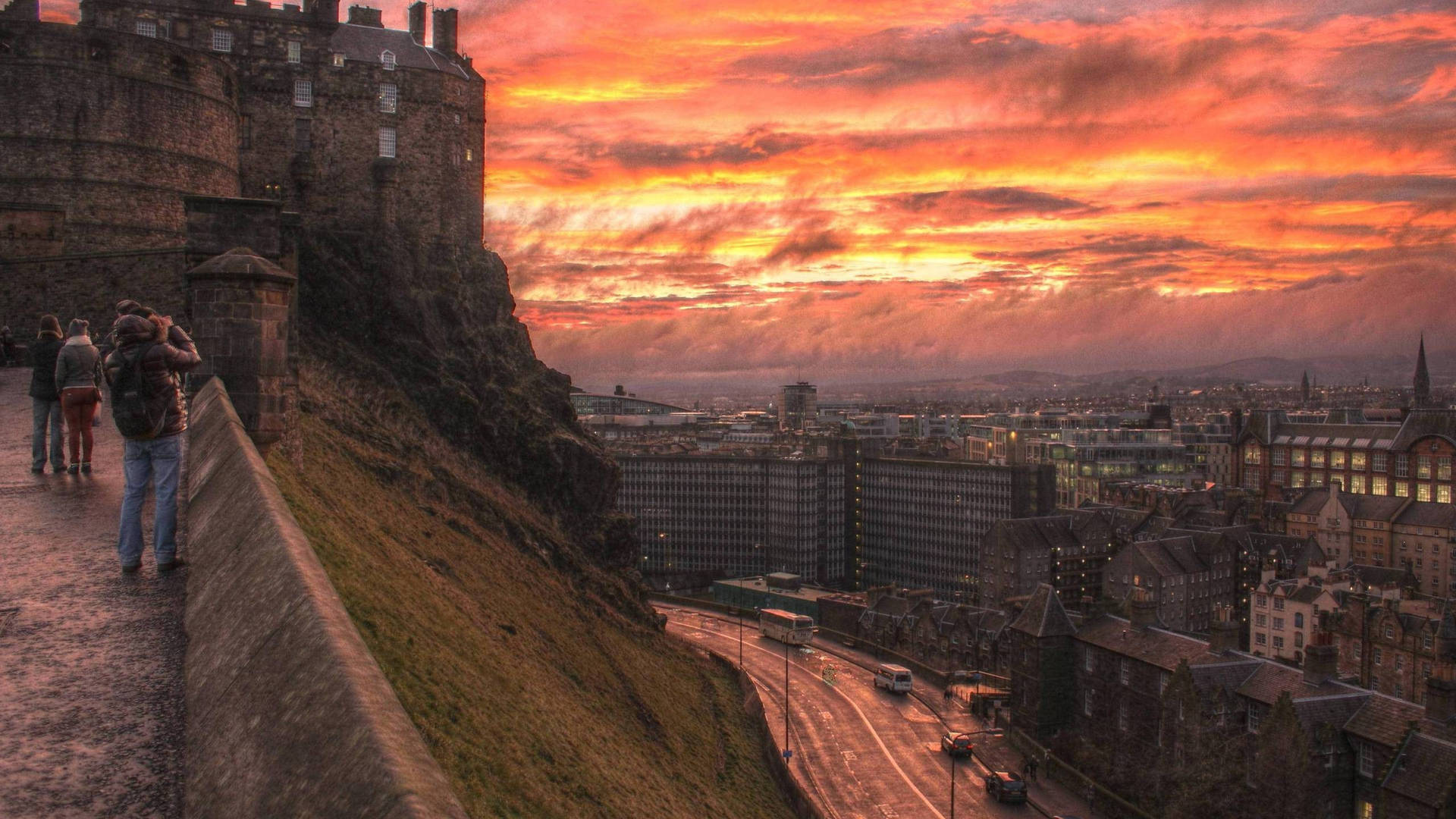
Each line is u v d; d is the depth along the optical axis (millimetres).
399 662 31672
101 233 73000
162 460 14438
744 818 62406
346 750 4988
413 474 77125
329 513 42312
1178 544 169125
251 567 9492
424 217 103250
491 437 98938
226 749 6508
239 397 32000
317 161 97000
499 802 27688
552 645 65938
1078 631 108500
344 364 88062
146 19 90938
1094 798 94375
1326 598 133250
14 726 8750
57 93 71438
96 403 22766
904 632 160750
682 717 81812
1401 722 75250
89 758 8148
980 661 144375
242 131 93938
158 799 7477
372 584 37156
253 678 7012
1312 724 76938
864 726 119688
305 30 96562
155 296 52281
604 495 114250
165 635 11281
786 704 117500
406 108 101688
